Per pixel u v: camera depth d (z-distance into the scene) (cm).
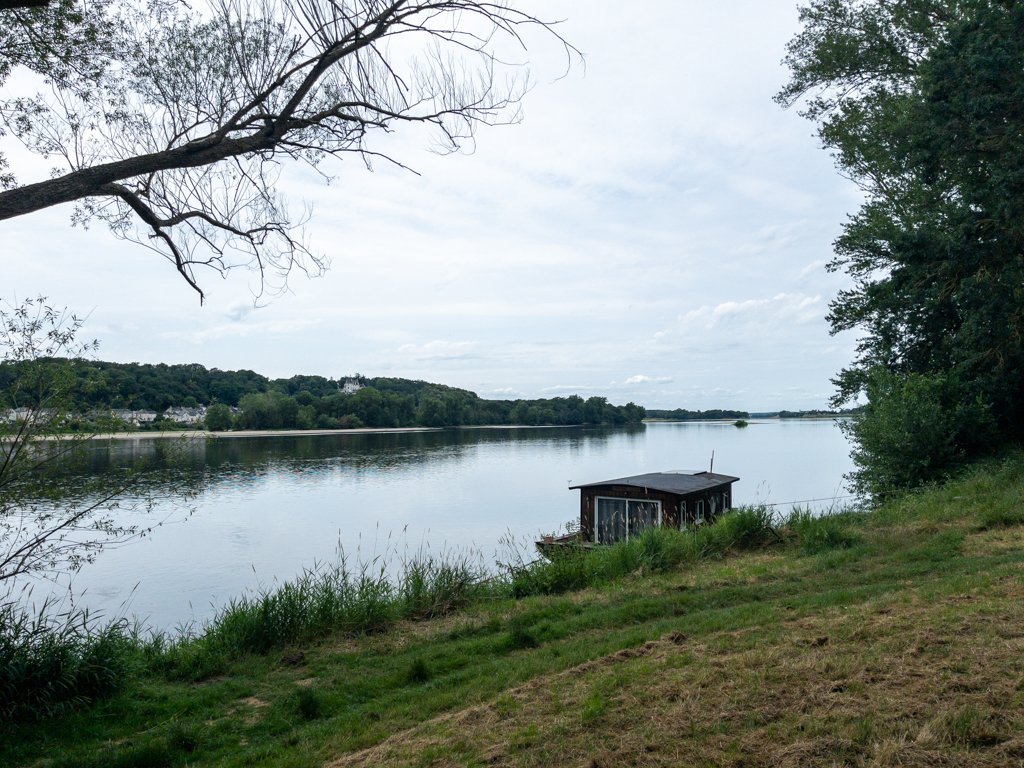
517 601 959
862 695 449
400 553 2452
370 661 735
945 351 2141
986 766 354
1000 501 1311
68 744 564
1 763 530
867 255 2369
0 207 580
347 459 6694
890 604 689
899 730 397
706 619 727
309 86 661
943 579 798
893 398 1875
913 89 2217
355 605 902
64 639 670
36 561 687
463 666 692
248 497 4169
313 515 3500
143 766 523
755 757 386
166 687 689
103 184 629
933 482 1670
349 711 599
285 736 554
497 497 4119
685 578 1007
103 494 716
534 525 3075
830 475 4656
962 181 1798
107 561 2477
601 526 1866
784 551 1170
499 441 10019
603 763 398
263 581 2142
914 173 2091
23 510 655
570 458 6794
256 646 803
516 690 562
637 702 481
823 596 778
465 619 880
